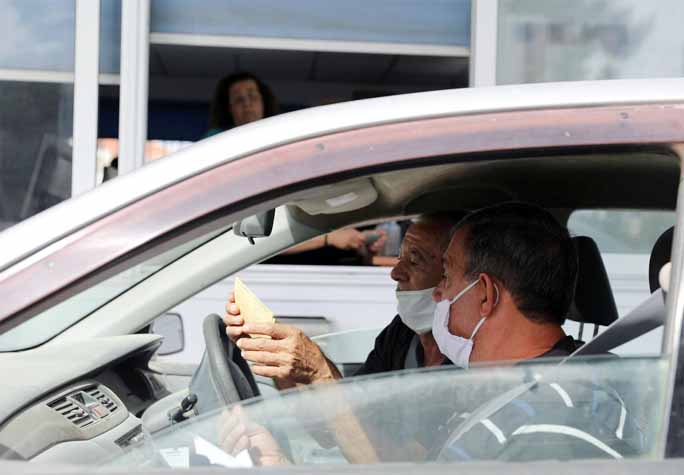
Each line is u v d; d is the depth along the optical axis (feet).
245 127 5.72
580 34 17.44
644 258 11.60
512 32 17.40
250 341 7.78
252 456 5.85
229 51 24.49
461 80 24.13
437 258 8.81
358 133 5.66
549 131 5.66
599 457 5.62
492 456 5.68
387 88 31.45
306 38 17.63
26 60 16.87
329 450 5.88
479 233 7.46
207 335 8.09
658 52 17.53
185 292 8.23
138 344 8.20
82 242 5.42
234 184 5.51
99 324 8.16
